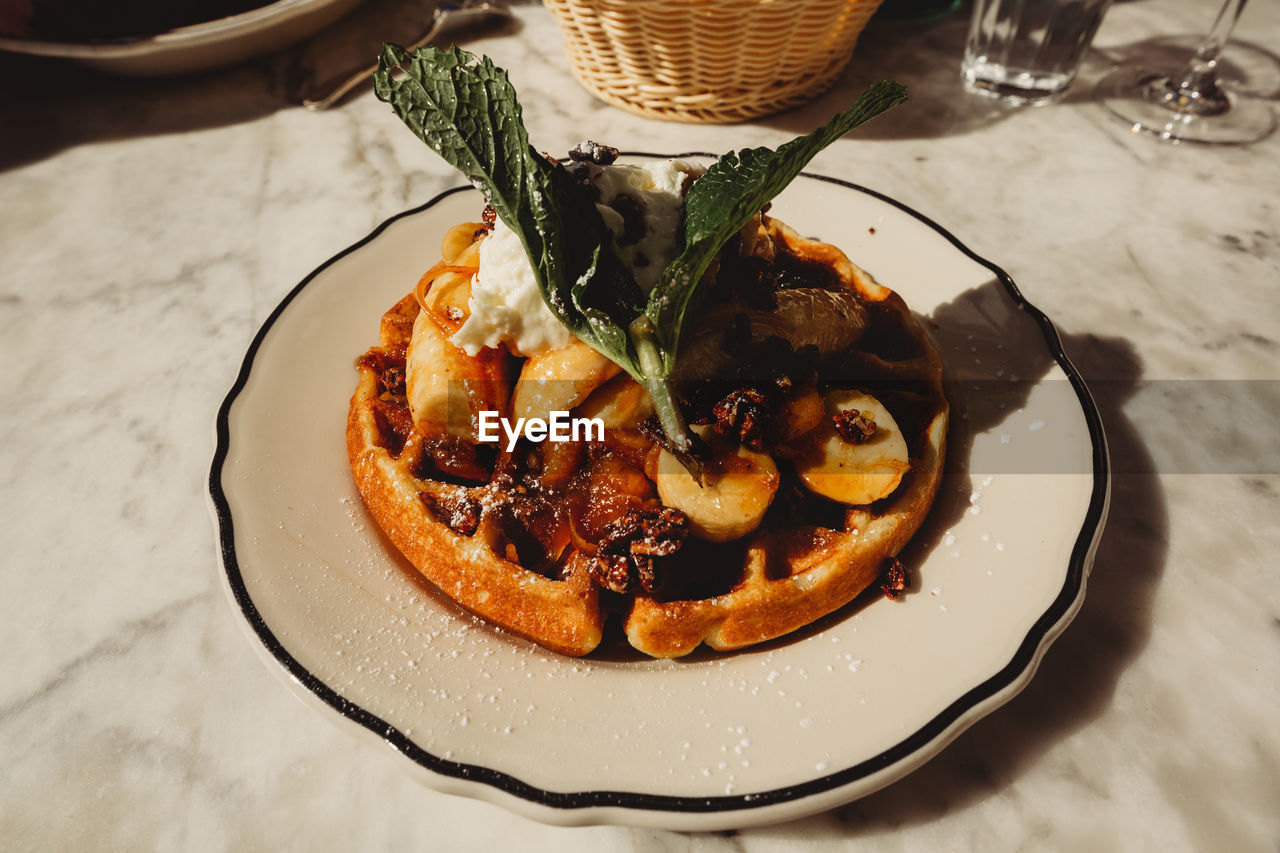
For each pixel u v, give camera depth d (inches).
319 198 19.3
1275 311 16.6
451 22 23.6
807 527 12.5
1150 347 15.9
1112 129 20.4
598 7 18.1
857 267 15.1
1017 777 11.4
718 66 18.5
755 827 11.2
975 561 12.1
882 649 11.4
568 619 11.7
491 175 11.3
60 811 11.5
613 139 19.8
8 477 14.7
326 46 22.9
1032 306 14.2
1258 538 13.4
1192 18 23.6
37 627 13.0
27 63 22.7
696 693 11.2
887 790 11.3
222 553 11.9
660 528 11.7
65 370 16.3
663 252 12.5
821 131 11.1
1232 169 19.3
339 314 14.6
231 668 12.6
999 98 21.0
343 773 11.7
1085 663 12.2
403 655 11.4
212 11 21.2
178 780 11.6
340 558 12.3
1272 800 11.2
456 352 12.6
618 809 10.2
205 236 18.6
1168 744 11.6
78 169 20.1
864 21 19.5
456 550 12.1
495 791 10.3
